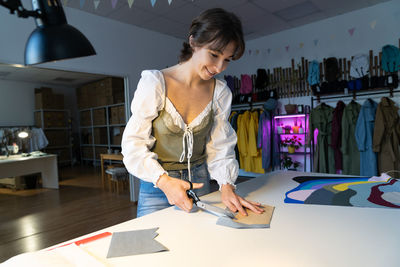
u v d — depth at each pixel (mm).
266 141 4770
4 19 2854
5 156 4980
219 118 1045
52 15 854
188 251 552
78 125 8859
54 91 8297
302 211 806
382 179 1201
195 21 770
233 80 5621
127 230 671
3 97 7230
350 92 4164
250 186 1150
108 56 3816
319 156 4289
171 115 906
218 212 750
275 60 5094
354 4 3939
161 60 4621
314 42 4543
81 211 3525
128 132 880
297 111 4715
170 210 834
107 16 3834
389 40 3873
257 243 586
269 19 4383
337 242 583
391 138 3688
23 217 3359
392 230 644
